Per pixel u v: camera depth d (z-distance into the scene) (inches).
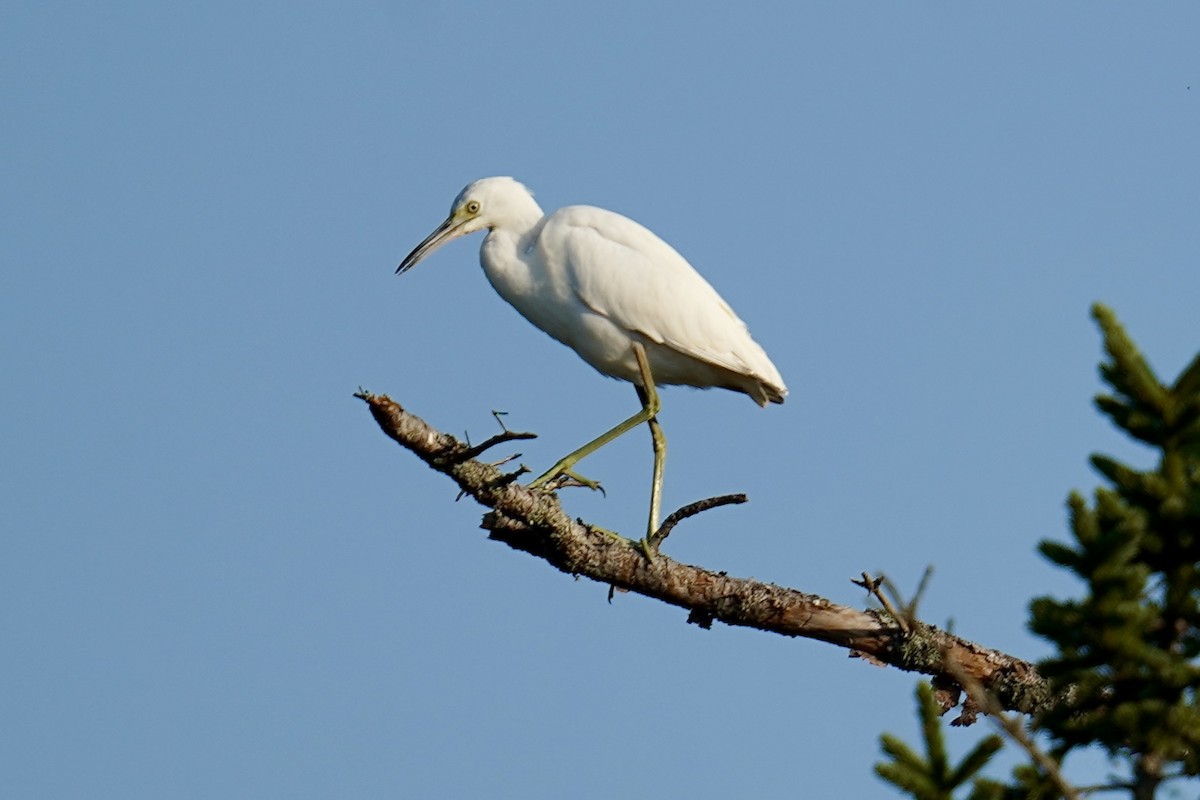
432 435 479.2
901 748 341.7
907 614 333.4
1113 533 329.7
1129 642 328.8
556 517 514.6
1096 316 347.3
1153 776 325.1
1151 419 343.3
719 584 530.0
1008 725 309.1
